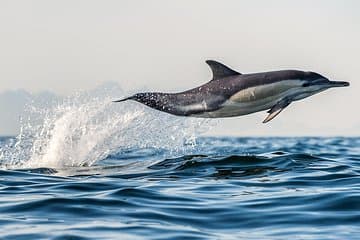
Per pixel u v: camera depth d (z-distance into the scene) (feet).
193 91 61.93
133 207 42.45
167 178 55.16
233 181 53.11
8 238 34.06
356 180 52.29
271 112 61.21
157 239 34.27
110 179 54.65
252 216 40.06
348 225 37.24
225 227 37.55
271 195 46.34
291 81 61.93
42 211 41.01
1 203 43.52
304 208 41.83
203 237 34.94
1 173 58.70
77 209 41.52
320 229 36.50
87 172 59.93
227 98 61.00
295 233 35.78
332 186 49.62
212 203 43.78
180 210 41.73
